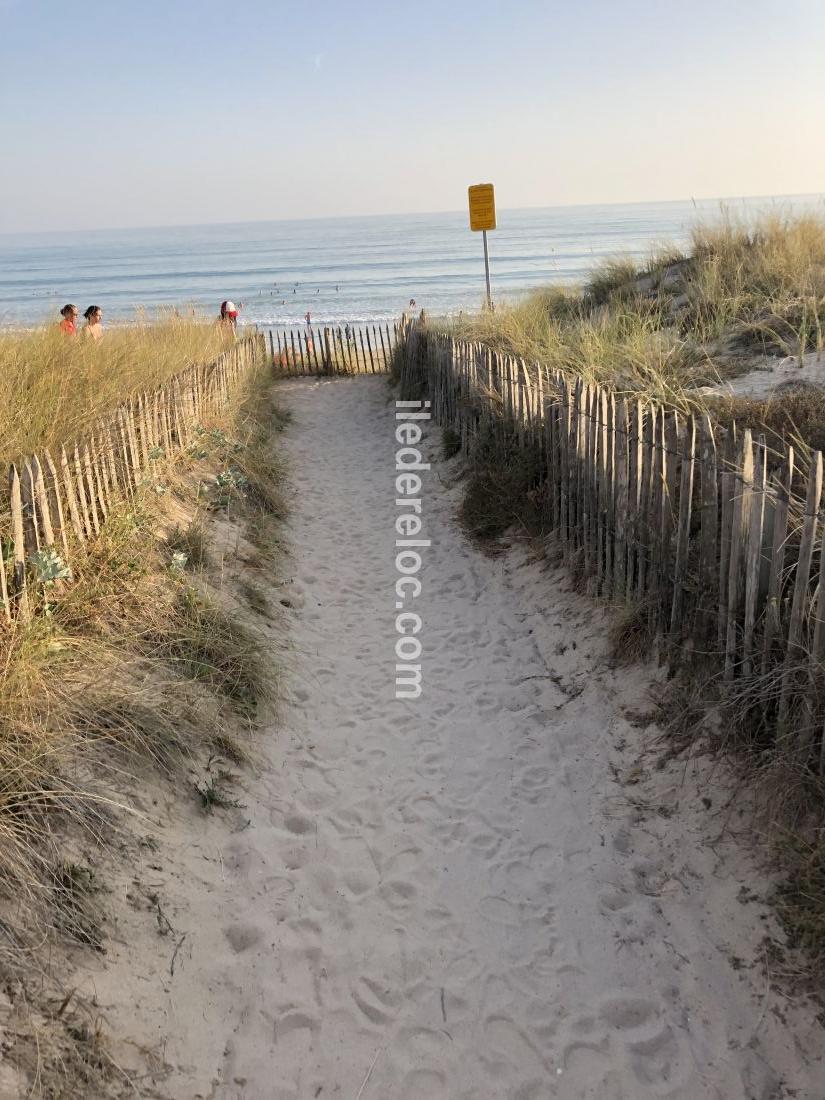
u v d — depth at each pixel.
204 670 4.09
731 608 3.52
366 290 56.94
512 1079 2.46
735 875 3.03
